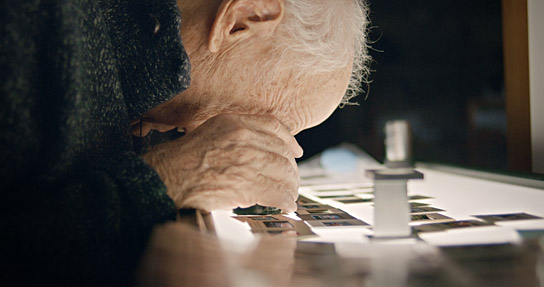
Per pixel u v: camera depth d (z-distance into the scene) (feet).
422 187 2.55
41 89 1.63
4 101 1.56
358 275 1.30
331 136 5.07
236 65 1.99
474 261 1.34
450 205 2.10
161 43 1.89
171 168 1.82
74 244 1.57
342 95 2.10
